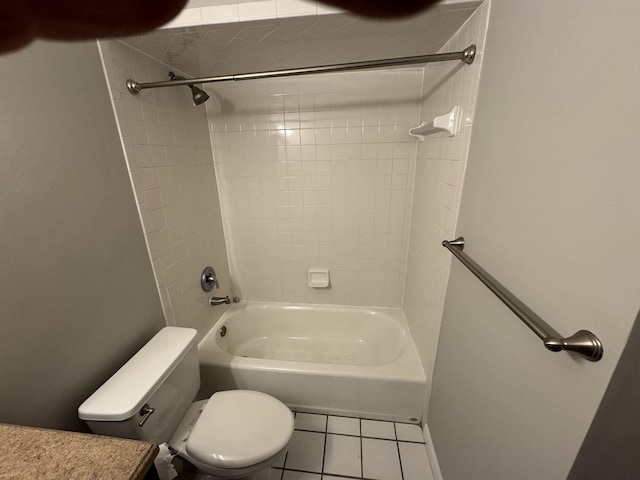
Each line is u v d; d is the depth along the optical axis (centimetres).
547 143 57
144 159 118
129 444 49
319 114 166
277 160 178
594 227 46
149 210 120
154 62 125
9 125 70
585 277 48
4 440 50
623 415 45
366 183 176
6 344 69
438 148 124
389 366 146
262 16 97
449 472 108
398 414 148
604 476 48
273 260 202
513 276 68
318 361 188
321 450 136
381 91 158
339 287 202
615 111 43
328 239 191
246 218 193
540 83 59
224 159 181
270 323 208
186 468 117
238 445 102
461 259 87
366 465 130
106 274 98
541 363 59
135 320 112
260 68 142
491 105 79
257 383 151
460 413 98
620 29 42
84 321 90
